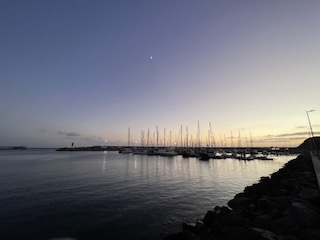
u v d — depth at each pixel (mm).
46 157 97062
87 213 15844
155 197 20953
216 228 11312
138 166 53188
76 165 55750
